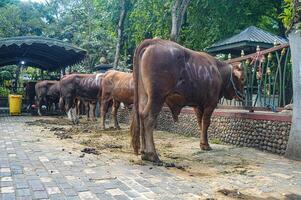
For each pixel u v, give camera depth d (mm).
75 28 30891
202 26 20625
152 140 6898
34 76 30812
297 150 7250
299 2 6254
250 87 9781
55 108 21109
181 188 5035
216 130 10008
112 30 26062
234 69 9148
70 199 4449
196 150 8398
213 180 5551
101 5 25734
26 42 18625
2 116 19484
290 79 9438
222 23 20047
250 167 6527
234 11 20047
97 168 6172
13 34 35000
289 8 6457
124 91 11977
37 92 20156
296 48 7312
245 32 14086
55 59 23922
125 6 20781
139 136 7305
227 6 19891
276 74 9195
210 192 4875
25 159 6824
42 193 4668
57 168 6102
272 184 5352
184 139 10438
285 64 8930
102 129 12820
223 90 9023
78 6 32656
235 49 14250
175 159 7281
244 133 8977
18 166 6195
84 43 25234
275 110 9102
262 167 6535
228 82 8938
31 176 5520
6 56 23516
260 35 13789
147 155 6871
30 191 4746
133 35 22703
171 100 7785
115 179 5449
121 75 12469
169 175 5809
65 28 31844
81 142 9469
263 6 20828
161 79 6879
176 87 7230
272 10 21172
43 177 5473
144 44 7137
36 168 6066
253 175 5906
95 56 25141
